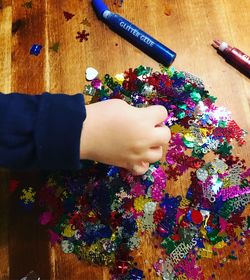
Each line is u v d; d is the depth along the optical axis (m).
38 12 0.32
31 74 0.30
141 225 0.27
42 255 0.27
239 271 0.26
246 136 0.28
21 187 0.28
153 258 0.26
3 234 0.27
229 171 0.27
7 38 0.31
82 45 0.31
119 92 0.29
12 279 0.26
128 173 0.27
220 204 0.27
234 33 0.31
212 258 0.26
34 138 0.22
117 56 0.30
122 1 0.32
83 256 0.26
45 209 0.27
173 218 0.27
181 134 0.28
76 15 0.31
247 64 0.29
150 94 0.29
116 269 0.26
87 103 0.29
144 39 0.30
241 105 0.29
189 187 0.27
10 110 0.22
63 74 0.30
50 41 0.31
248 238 0.26
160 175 0.27
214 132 0.28
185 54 0.30
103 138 0.24
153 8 0.32
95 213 0.27
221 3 0.32
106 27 0.31
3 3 0.32
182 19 0.31
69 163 0.23
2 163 0.23
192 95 0.29
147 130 0.24
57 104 0.22
